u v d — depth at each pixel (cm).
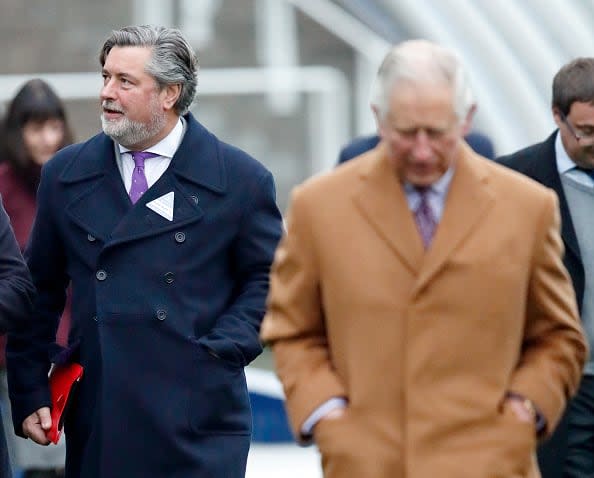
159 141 1888
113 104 1848
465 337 1434
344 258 1454
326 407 1470
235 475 1895
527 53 4225
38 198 1920
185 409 1852
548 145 2059
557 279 1478
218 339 1859
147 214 1858
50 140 2481
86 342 1880
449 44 4275
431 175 1412
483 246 1438
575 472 2091
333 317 1466
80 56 5500
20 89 2494
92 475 1880
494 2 4225
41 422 1898
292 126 5672
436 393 1435
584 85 1967
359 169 1478
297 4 5581
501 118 4228
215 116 5647
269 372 3481
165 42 1861
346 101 5647
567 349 1482
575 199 2036
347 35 5566
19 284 1862
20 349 1928
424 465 1426
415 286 1434
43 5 5478
